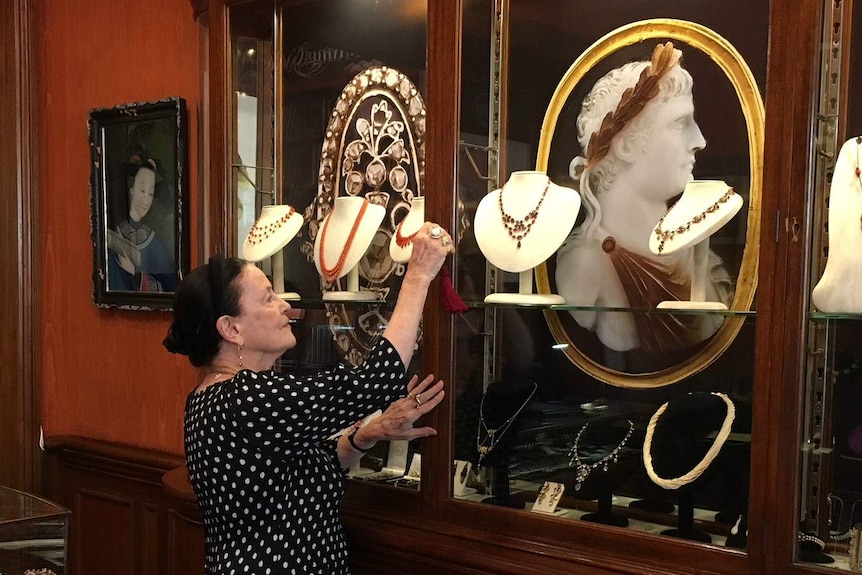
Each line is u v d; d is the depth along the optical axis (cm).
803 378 128
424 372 168
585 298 164
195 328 152
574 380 164
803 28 127
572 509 158
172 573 268
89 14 289
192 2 229
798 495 128
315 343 191
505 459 165
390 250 180
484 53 169
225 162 204
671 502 147
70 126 298
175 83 268
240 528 144
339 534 159
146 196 272
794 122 128
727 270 147
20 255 296
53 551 157
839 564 128
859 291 123
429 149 167
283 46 200
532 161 169
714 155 149
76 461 299
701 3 150
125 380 287
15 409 296
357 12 187
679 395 152
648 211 156
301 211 199
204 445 141
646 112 157
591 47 163
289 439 140
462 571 158
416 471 172
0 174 293
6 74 292
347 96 190
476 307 167
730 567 133
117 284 284
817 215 129
